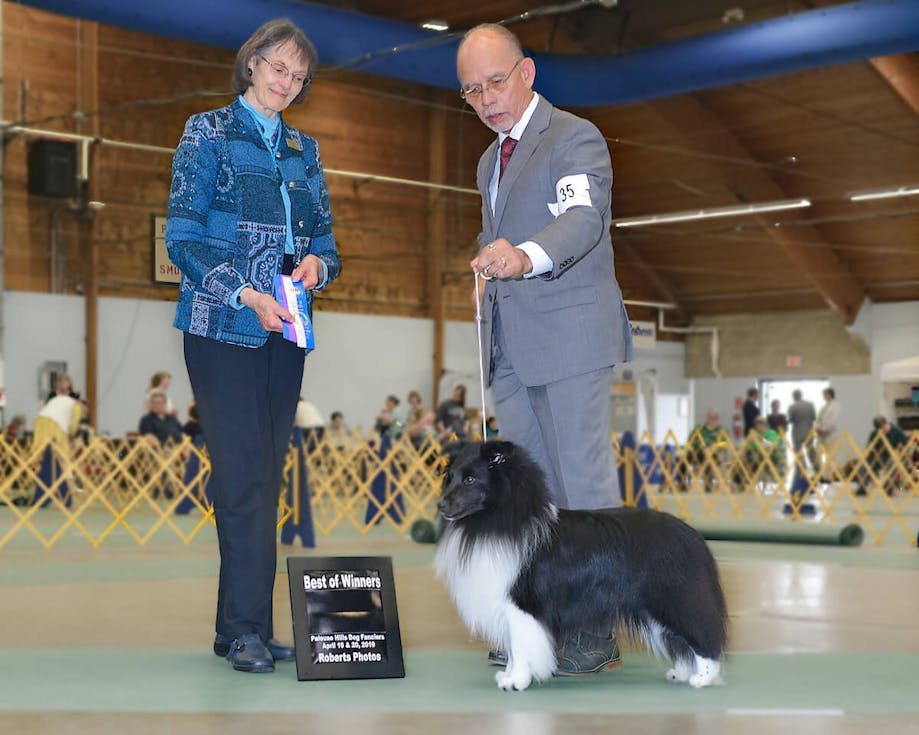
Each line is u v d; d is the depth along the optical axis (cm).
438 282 2542
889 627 543
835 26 1405
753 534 1110
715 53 1490
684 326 3031
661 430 3006
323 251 449
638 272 2809
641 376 2919
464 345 2616
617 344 431
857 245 2556
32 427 1969
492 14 2009
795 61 1448
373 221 2450
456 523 380
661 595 379
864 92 1991
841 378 2800
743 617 578
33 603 630
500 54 428
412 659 445
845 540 1073
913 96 1977
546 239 388
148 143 2094
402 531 1266
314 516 1477
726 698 370
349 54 1418
